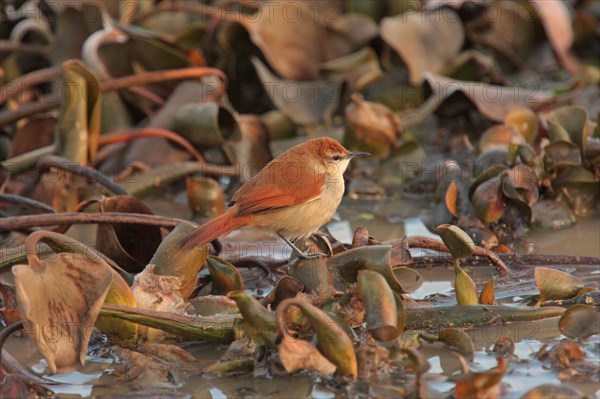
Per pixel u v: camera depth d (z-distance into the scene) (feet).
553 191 39.42
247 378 26.43
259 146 47.11
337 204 34.83
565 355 26.50
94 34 48.93
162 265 29.14
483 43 55.77
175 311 28.48
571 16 59.26
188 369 26.99
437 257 35.65
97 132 42.70
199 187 42.06
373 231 40.50
